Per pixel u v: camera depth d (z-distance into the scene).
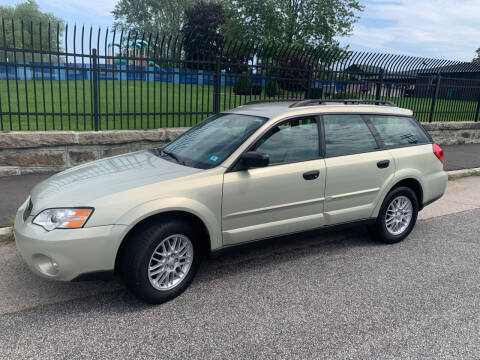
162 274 3.37
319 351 2.77
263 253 4.51
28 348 2.72
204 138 4.17
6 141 6.79
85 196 3.16
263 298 3.49
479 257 4.51
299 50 9.55
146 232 3.18
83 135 7.29
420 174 4.83
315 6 34.69
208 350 2.75
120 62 7.54
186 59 8.41
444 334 3.01
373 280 3.89
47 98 15.05
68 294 3.48
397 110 4.94
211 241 3.54
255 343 2.84
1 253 4.20
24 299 3.37
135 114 7.86
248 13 36.00
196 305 3.35
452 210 6.38
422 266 4.24
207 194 3.43
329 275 3.98
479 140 13.54
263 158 3.47
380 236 4.74
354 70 10.37
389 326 3.10
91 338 2.85
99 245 3.02
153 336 2.90
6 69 6.72
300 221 4.02
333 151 4.22
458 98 13.09
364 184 4.38
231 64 8.66
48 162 7.19
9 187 6.29
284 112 4.05
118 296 3.47
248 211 3.68
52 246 2.94
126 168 3.76
